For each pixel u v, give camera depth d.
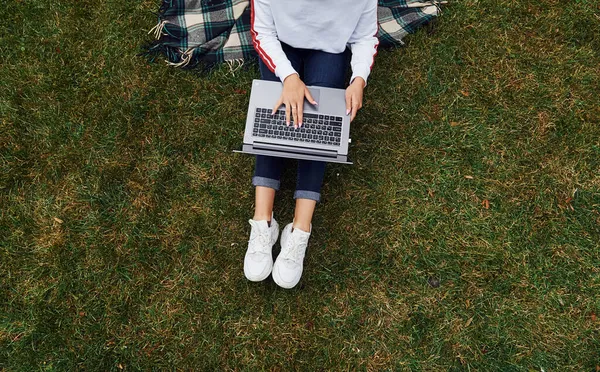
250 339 1.86
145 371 1.83
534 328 1.88
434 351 1.86
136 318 1.88
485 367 1.85
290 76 1.65
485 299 1.90
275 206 1.97
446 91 2.06
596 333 1.87
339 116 1.66
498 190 1.98
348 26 1.66
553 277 1.92
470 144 2.01
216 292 1.90
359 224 1.96
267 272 1.81
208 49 2.09
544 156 2.00
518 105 2.04
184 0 2.11
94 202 1.95
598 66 2.08
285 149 1.65
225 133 2.02
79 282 1.90
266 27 1.70
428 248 1.94
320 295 1.90
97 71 2.06
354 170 1.99
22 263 1.91
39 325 1.86
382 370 1.84
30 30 2.09
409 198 1.98
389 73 2.07
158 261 1.92
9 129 2.01
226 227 1.95
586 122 2.03
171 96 2.05
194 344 1.86
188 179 1.98
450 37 2.10
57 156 1.99
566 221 1.96
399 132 2.02
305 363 1.85
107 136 2.01
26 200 1.96
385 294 1.90
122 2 2.11
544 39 2.10
